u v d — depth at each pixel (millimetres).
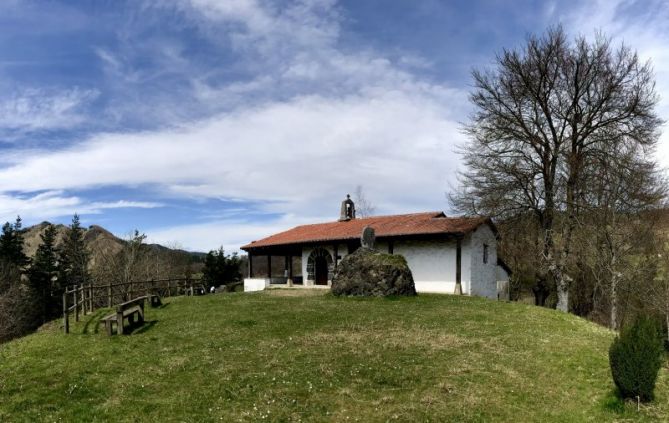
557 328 17078
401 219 34812
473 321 17312
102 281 50125
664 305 30078
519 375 11672
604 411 9953
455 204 30734
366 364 11969
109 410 9297
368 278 23547
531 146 29141
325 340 14195
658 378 11789
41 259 55406
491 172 29766
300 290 31297
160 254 61781
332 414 9281
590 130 27672
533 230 32375
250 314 18359
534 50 28406
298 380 10859
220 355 12766
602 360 12891
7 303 42750
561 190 30156
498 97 29344
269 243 37906
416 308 19953
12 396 10008
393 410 9492
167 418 8961
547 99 28406
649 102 26594
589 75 27406
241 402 9711
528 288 46500
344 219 39969
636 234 31672
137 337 14859
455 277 29328
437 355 12867
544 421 9430
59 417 8984
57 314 52781
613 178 27828
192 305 21719
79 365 11992
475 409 9734
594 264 32688
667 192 29703
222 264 55094
